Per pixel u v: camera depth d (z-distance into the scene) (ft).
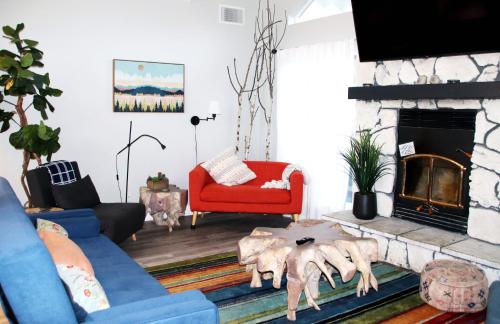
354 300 9.87
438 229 12.14
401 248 11.60
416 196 12.82
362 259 9.46
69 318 4.80
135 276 7.69
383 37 12.64
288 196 15.24
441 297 9.30
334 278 11.18
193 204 15.46
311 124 16.98
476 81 11.01
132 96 16.30
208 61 17.98
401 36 12.19
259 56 19.16
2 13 13.82
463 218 11.62
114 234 11.62
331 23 16.05
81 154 15.58
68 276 5.54
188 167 17.99
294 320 8.86
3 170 14.30
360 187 13.28
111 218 11.72
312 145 17.02
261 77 19.31
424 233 11.75
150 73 16.60
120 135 16.26
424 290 9.72
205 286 10.55
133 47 16.20
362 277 10.01
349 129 15.52
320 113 16.53
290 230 10.29
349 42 15.20
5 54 12.02
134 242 14.02
